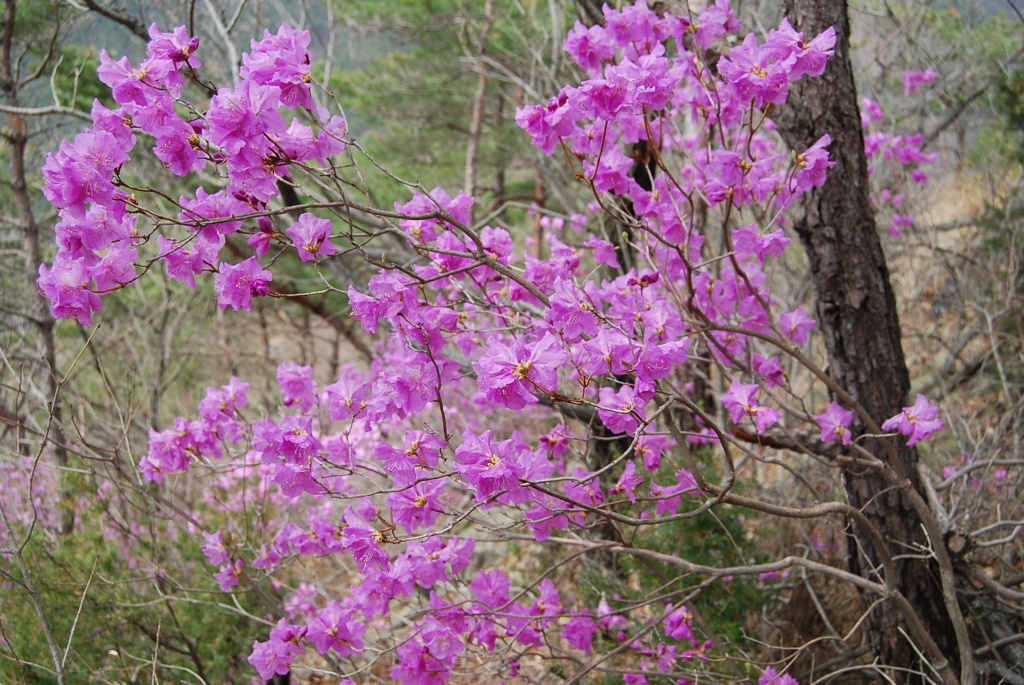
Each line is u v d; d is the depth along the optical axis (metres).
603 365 1.98
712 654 3.24
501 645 2.86
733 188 2.42
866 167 3.22
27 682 3.08
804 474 4.45
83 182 1.75
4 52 4.61
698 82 2.80
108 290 1.90
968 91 6.56
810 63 2.15
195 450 3.08
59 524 4.07
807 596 3.94
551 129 2.09
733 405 2.55
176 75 1.88
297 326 9.97
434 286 2.50
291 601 3.81
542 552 4.32
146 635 3.44
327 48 6.95
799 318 3.03
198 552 3.90
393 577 2.43
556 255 2.66
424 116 9.82
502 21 8.11
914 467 3.37
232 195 2.05
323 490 2.15
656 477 3.72
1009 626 3.58
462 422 5.68
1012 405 4.19
